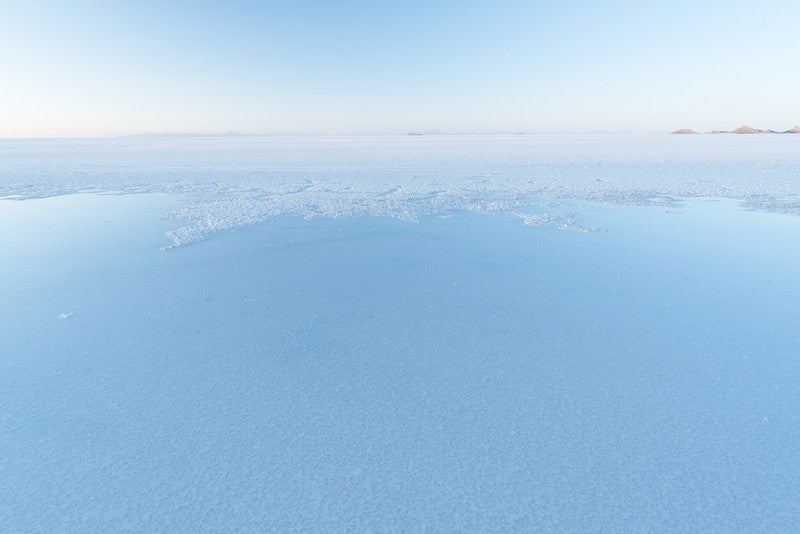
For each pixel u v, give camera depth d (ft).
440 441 5.76
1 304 10.96
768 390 6.99
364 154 82.02
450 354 8.30
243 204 26.45
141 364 7.95
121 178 41.22
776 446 5.64
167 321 9.94
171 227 20.12
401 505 4.72
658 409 6.48
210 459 5.46
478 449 5.59
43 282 12.62
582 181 38.14
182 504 4.77
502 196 29.81
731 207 25.14
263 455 5.52
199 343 8.82
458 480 5.06
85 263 14.51
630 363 7.91
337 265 14.51
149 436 5.93
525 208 25.22
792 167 46.98
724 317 10.03
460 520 4.52
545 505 4.70
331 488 4.97
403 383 7.26
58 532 4.44
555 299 11.27
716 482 5.02
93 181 38.83
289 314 10.36
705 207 25.25
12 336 9.12
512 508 4.66
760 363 7.88
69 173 45.62
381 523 4.49
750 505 4.70
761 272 13.39
